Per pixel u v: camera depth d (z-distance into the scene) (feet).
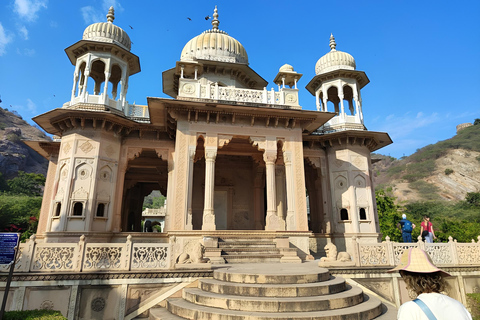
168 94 56.85
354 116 47.01
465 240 63.21
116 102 41.01
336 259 26.11
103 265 21.40
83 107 38.29
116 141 39.24
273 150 37.11
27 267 20.16
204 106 35.14
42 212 43.39
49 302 19.80
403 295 25.73
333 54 49.60
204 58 47.98
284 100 39.06
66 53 41.86
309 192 51.67
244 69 48.42
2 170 168.55
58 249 21.08
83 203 34.63
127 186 55.93
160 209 99.76
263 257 29.37
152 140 41.47
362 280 25.21
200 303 17.78
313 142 45.65
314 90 53.01
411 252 7.36
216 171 50.31
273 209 35.27
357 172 43.21
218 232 32.58
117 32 42.91
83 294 20.44
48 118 37.47
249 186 50.80
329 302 16.34
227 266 24.88
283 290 17.21
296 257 29.73
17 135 200.64
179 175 34.01
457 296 27.73
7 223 90.02
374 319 16.26
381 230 65.21
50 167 45.32
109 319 20.29
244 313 15.19
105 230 35.96
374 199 44.32
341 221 42.29
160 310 19.38
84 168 35.81
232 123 36.83
